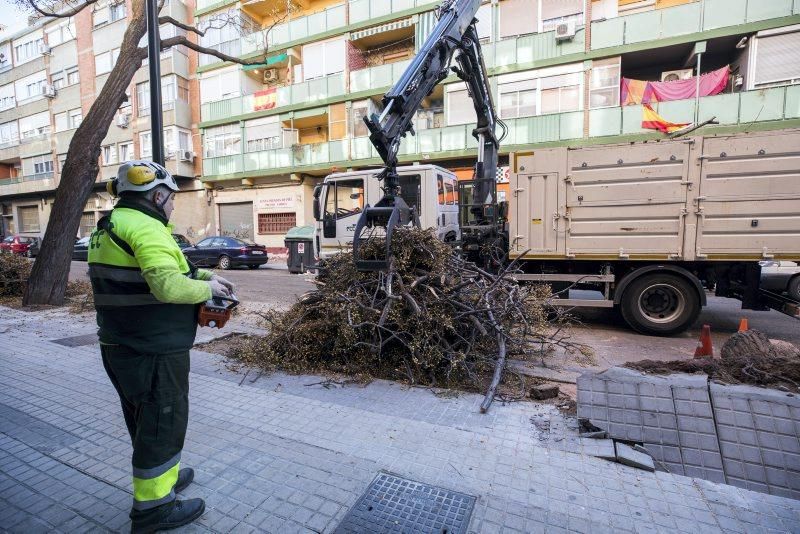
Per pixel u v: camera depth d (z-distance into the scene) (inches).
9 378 174.2
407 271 180.4
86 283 410.3
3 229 1413.6
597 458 112.1
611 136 583.2
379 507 93.2
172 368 83.4
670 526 87.2
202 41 925.8
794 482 101.3
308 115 814.5
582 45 606.2
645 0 601.6
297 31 823.1
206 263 689.0
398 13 732.0
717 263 253.9
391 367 176.9
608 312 327.9
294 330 184.9
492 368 175.5
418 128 740.0
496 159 339.6
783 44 520.4
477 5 258.1
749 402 115.6
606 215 260.7
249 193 900.6
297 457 112.9
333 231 364.2
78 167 334.0
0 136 1338.6
